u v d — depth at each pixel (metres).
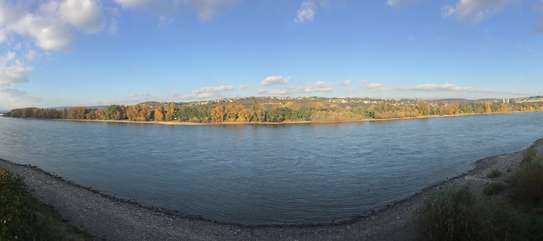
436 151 72.94
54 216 28.69
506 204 25.91
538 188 26.88
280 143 95.38
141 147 87.44
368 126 157.00
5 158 68.75
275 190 43.97
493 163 54.22
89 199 36.81
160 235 28.05
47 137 112.06
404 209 33.81
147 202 38.81
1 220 18.20
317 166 59.41
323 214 34.72
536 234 20.67
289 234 29.27
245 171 56.09
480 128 128.25
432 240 22.34
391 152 73.06
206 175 53.22
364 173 52.88
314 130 139.50
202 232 29.41
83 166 60.69
